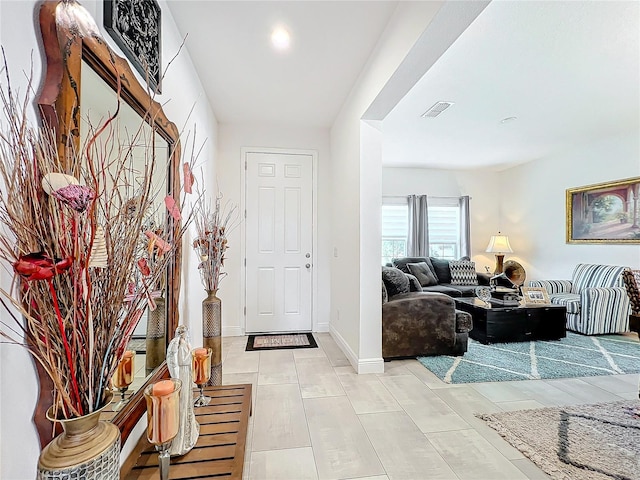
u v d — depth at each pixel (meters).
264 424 1.93
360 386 2.46
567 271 5.07
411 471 1.55
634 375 2.69
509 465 1.58
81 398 0.76
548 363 2.94
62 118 0.86
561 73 2.76
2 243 0.69
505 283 5.25
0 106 0.73
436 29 1.63
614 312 3.91
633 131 4.15
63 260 0.64
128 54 1.37
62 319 0.72
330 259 4.03
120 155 1.03
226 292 3.87
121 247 0.84
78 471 0.70
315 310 4.03
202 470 1.11
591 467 1.56
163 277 1.72
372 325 2.74
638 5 1.95
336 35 2.25
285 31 2.20
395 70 2.00
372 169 2.77
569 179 5.03
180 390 1.12
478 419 1.99
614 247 4.36
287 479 1.49
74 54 0.89
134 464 1.17
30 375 0.80
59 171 0.75
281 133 3.99
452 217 6.36
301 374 2.68
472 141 4.62
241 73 2.74
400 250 6.24
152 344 1.62
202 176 2.91
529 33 2.21
